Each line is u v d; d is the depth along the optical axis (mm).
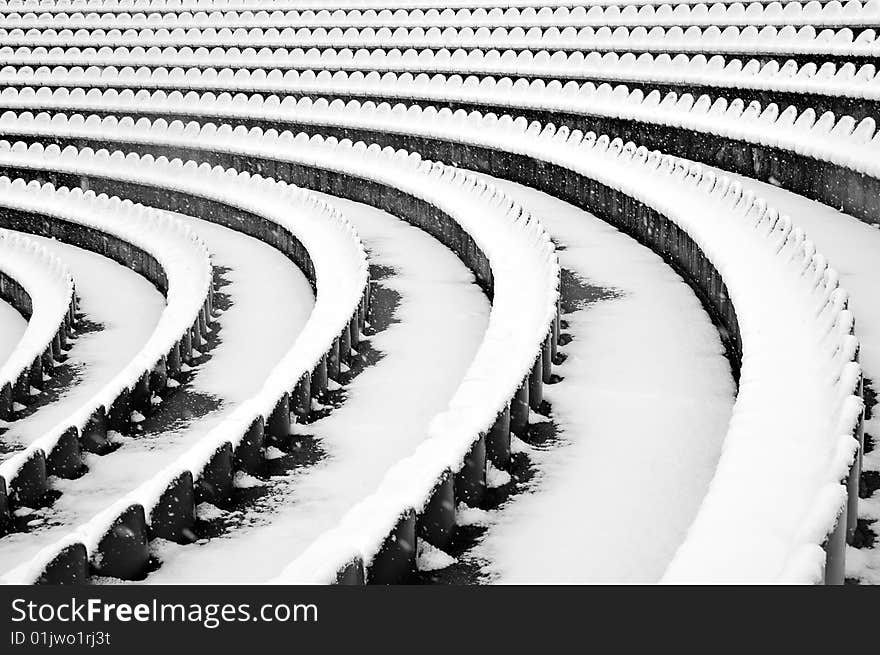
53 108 18594
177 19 20484
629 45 15344
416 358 7312
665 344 6742
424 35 18047
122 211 13273
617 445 5129
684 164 9805
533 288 7621
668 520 4320
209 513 4719
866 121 9312
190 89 18359
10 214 14758
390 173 12914
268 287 10594
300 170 14656
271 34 19109
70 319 10094
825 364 4801
